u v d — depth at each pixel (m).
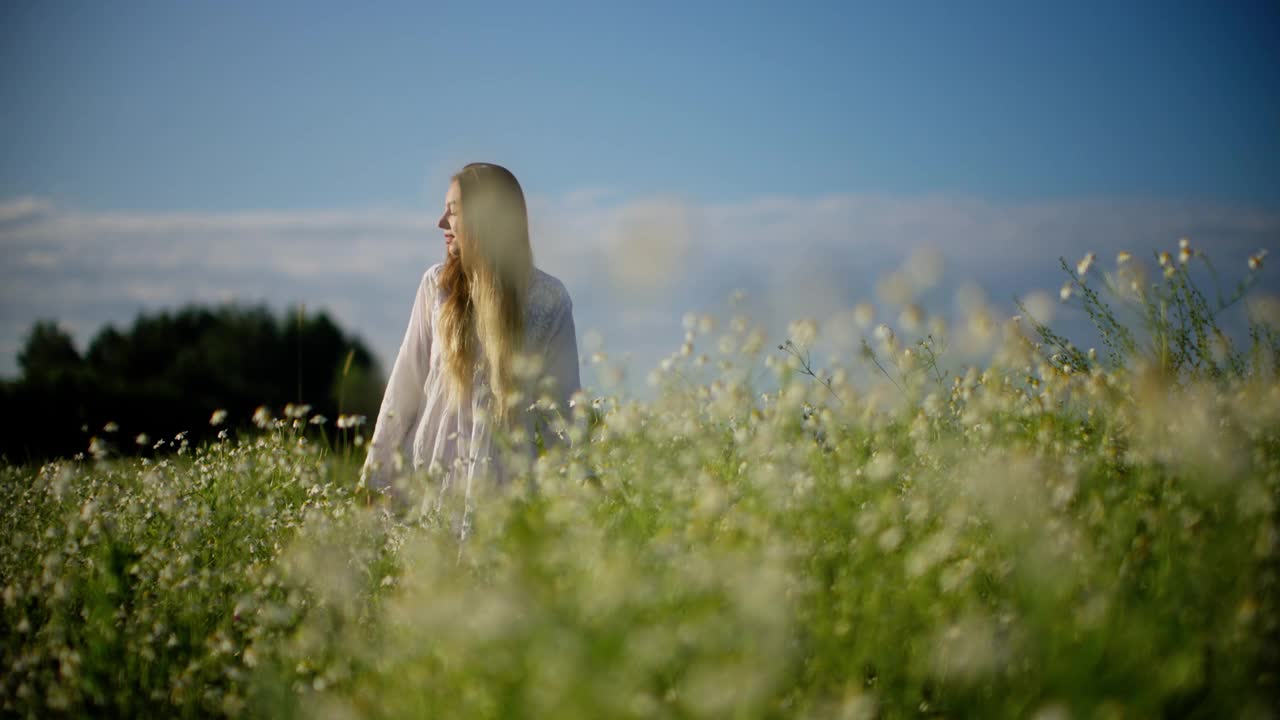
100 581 3.49
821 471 3.35
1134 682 2.18
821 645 2.50
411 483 3.95
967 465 3.35
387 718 2.46
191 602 3.33
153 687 3.04
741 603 2.18
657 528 3.07
